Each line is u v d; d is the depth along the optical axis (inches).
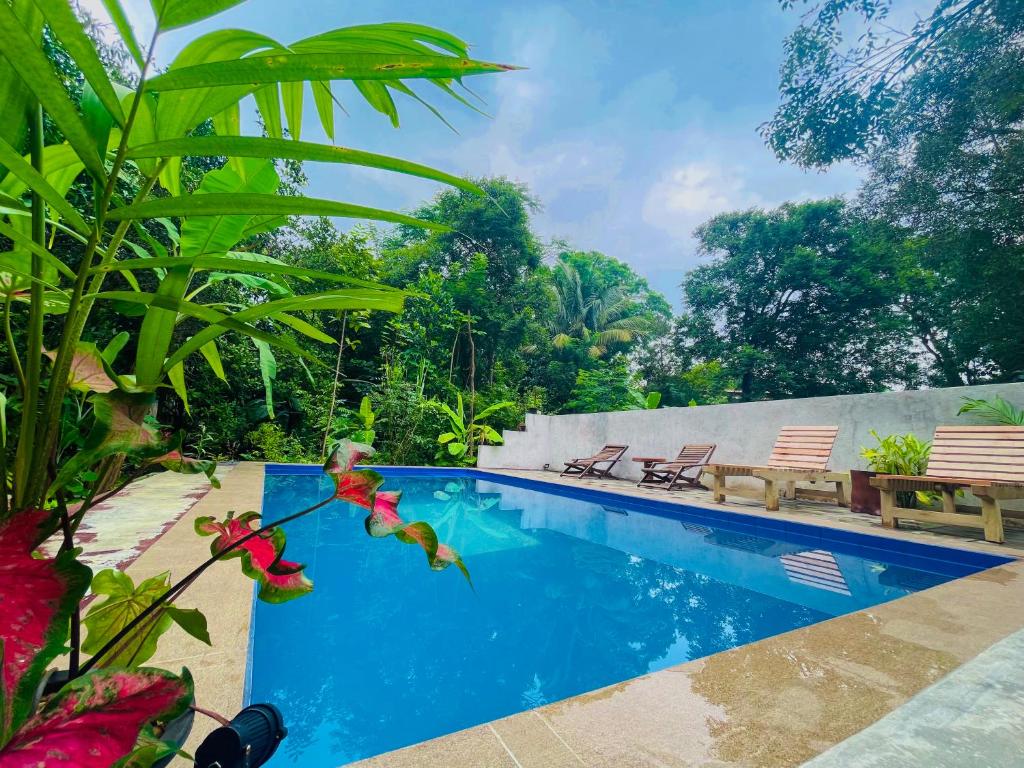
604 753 39.8
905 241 456.1
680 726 43.7
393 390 360.2
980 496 126.8
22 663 11.7
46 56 13.4
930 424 182.5
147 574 76.8
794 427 204.1
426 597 106.1
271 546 23.3
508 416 437.1
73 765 12.2
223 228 31.5
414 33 23.1
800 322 659.4
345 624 90.7
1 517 14.6
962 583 88.5
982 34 325.1
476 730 43.2
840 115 402.0
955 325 474.9
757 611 99.0
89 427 21.3
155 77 15.2
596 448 331.9
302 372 336.5
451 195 513.3
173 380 28.0
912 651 59.4
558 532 172.9
